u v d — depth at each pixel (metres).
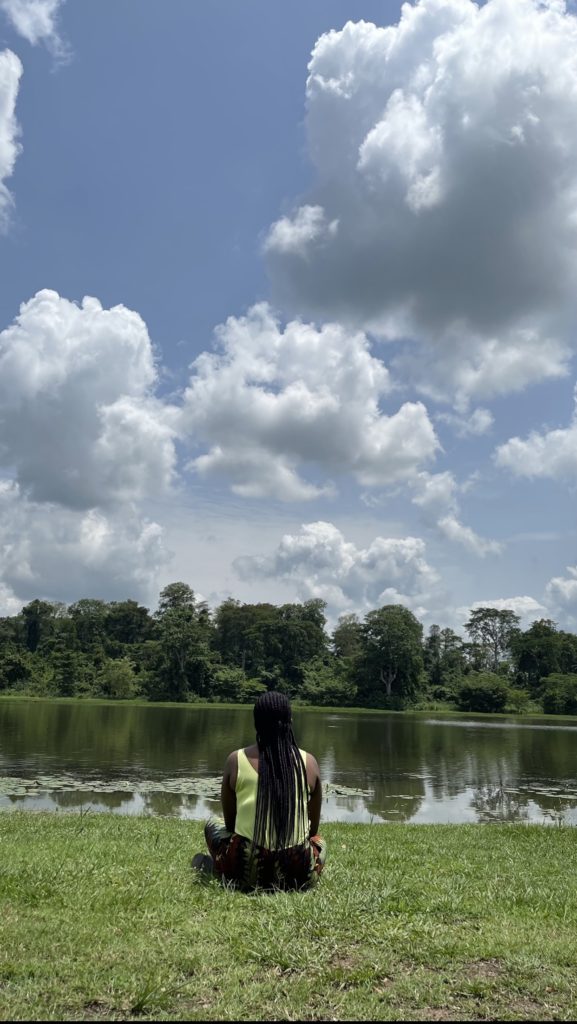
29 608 126.00
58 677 97.44
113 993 3.08
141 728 43.50
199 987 3.17
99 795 17.41
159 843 7.74
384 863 6.71
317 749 34.19
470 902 4.80
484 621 129.88
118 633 125.06
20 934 3.73
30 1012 2.88
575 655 116.19
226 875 4.63
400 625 100.94
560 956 3.68
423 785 21.66
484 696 97.19
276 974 3.37
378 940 3.81
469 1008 3.10
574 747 37.53
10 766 23.05
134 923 4.00
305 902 4.26
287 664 113.69
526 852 8.52
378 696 100.00
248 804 4.55
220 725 48.06
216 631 124.19
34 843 7.32
